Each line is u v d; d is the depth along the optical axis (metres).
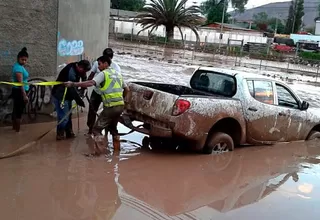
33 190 4.87
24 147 6.29
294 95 8.28
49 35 8.13
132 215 4.45
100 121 6.53
